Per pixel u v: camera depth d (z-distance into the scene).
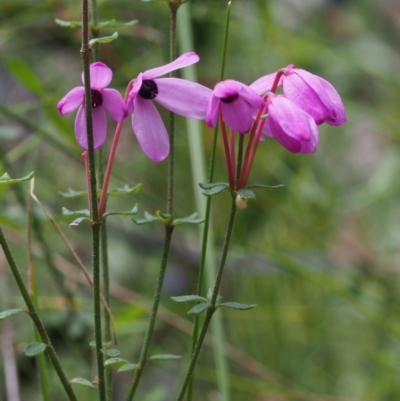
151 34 0.54
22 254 0.57
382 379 0.61
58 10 0.52
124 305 0.62
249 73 0.65
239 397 0.56
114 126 0.64
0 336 0.48
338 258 0.63
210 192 0.35
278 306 0.61
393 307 0.55
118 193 0.37
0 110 0.46
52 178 0.63
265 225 0.63
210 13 0.55
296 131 0.34
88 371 0.48
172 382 0.62
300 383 0.62
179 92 0.35
